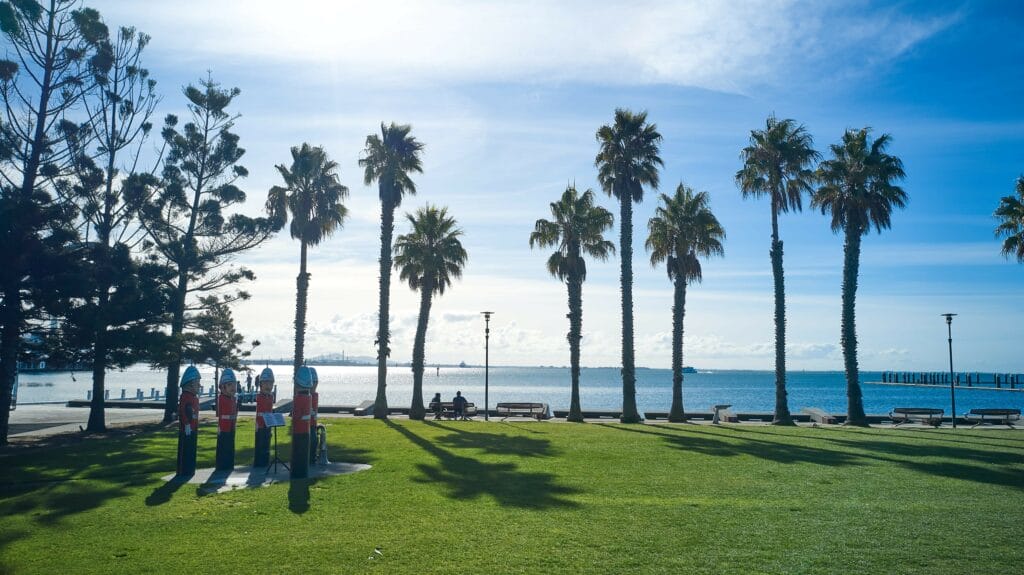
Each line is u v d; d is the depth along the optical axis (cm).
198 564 855
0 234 2041
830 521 1098
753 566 853
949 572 833
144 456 1809
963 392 11288
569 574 820
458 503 1221
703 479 1514
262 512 1145
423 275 3709
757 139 3584
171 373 3075
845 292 3478
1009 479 1538
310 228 4116
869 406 7525
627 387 3419
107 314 2380
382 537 984
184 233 3241
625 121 3553
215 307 3250
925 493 1358
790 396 10450
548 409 3703
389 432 2556
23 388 8312
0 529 1030
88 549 923
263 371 1669
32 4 2245
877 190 3475
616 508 1188
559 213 3647
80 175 2536
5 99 2286
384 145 3644
